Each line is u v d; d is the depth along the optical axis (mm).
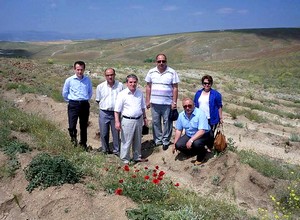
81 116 8188
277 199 7055
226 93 26250
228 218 5836
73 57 149250
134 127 7770
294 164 9586
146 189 6062
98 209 5570
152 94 8242
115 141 8336
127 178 6461
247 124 15234
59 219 5484
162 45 148125
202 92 8055
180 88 24391
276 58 62031
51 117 11570
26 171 6328
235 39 137250
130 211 5352
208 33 166375
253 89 31484
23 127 8477
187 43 138750
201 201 6215
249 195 7160
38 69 23359
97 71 27359
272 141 11945
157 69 8078
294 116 19281
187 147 7586
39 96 14289
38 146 7551
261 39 137875
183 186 7121
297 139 12352
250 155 8430
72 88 7941
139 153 8148
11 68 21672
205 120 7609
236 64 62125
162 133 8852
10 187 6238
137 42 169125
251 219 6031
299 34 146500
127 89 7637
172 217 5141
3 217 5680
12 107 11281
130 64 45688
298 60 58312
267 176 7793
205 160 7957
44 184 6047
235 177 7500
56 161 6316
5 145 7234
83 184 6168
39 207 5727
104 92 8031
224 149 7949
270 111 20219
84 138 8500
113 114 8172
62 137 8250
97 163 7180
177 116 8328
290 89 34625
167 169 7945
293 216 6492
